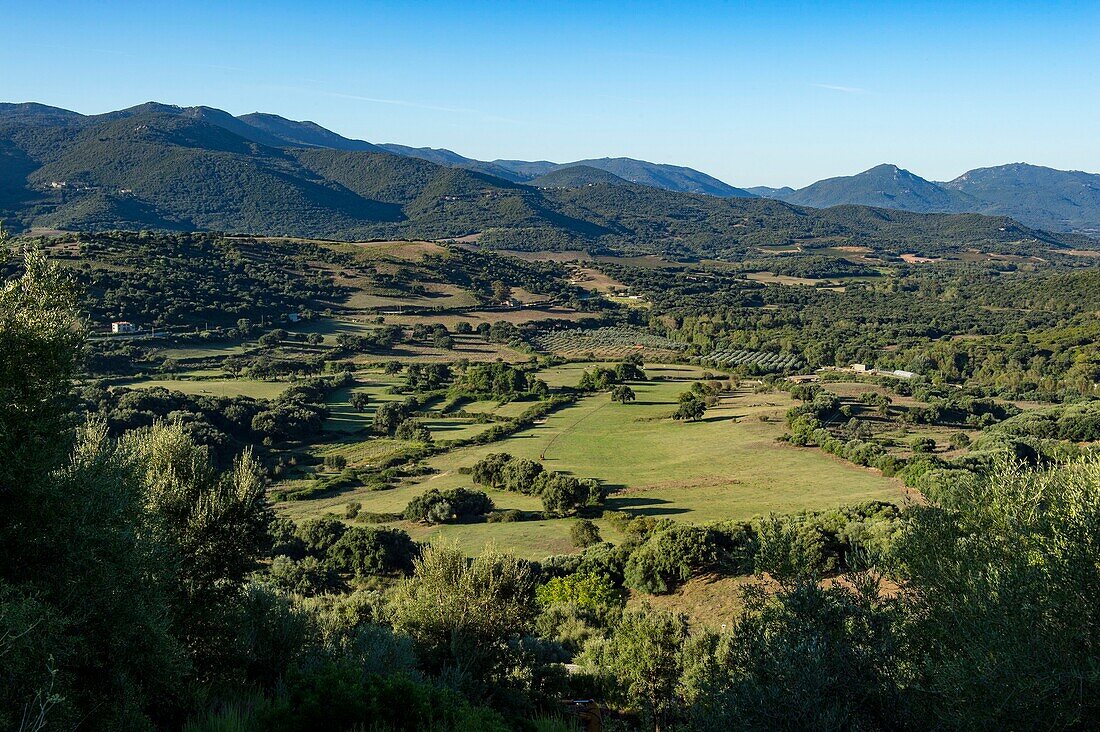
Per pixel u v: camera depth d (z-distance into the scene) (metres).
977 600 9.78
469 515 60.78
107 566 11.52
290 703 12.30
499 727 12.73
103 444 14.69
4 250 13.48
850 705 9.59
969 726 8.72
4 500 11.32
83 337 13.71
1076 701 8.27
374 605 25.25
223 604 17.55
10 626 8.84
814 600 10.88
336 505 63.00
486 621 18.94
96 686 11.16
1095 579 9.08
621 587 41.75
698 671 18.23
